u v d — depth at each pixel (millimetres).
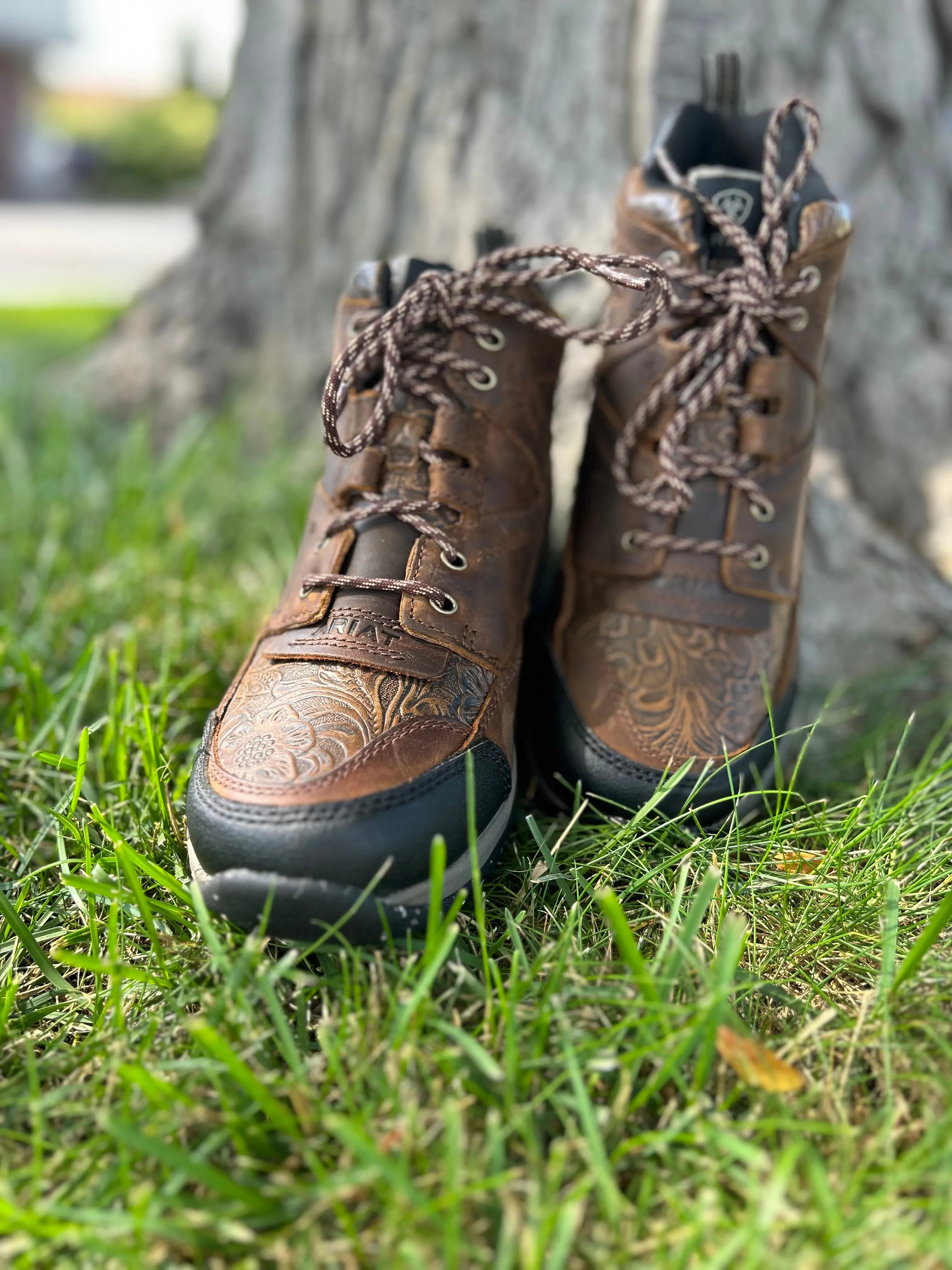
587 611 450
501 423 427
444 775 355
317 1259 272
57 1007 348
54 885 400
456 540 408
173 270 937
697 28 575
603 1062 302
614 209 588
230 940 341
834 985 360
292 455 780
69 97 13508
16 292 2582
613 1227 269
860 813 401
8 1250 270
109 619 583
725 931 348
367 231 746
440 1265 267
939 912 317
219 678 523
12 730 489
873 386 630
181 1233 267
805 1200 283
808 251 425
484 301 417
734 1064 308
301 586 406
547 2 614
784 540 446
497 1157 280
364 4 722
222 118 862
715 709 414
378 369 424
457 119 673
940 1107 307
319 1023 339
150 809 406
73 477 754
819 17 594
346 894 324
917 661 565
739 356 422
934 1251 262
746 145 482
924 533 614
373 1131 294
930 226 627
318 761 342
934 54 622
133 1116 299
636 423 438
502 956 361
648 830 391
